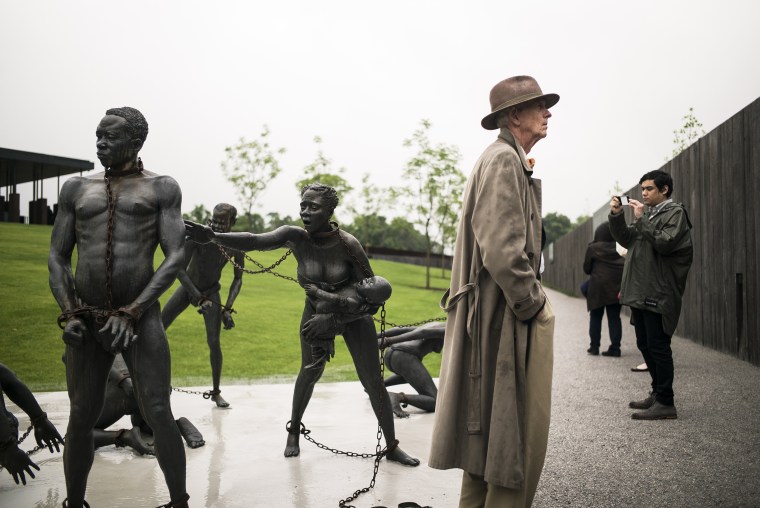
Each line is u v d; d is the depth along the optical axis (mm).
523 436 3041
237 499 4020
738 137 9336
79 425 3312
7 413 4156
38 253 20109
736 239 9461
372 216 46938
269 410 6625
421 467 4727
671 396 6023
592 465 4645
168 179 3426
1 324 12008
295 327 14484
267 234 4453
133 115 3402
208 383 8477
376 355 4836
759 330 8680
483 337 3141
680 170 12391
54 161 27516
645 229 5980
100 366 3311
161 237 3354
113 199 3316
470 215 3322
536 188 3334
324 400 7164
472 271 3215
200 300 5789
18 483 3980
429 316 18109
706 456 4793
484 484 3223
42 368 9227
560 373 8797
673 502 3873
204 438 5504
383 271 35344
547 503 3896
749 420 5867
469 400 3125
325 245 4684
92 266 3246
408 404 6504
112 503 3934
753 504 3812
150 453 4980
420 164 32094
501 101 3475
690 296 11773
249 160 37094
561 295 30031
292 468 4676
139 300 3152
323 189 4598
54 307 13633
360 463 4820
